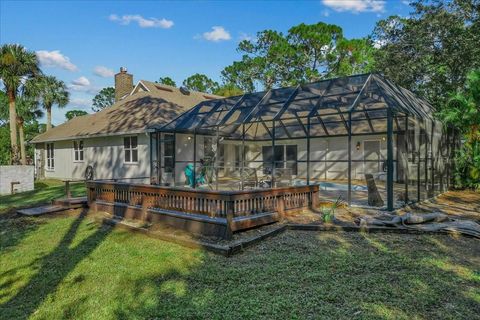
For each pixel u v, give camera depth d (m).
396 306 3.57
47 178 22.05
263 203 6.98
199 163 15.79
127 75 23.67
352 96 9.93
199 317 3.55
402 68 19.00
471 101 9.04
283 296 3.91
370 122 14.84
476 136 9.93
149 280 4.67
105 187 9.12
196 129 12.78
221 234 6.16
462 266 4.69
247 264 5.05
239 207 6.37
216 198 6.30
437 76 18.06
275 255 5.38
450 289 3.94
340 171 17.83
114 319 3.70
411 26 19.03
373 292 3.92
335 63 31.11
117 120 17.53
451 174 13.16
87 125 19.38
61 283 4.80
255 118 11.21
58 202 10.15
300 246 5.82
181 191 6.99
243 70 36.91
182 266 5.11
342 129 15.86
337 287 4.09
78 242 6.73
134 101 19.53
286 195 7.73
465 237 6.14
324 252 5.46
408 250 5.44
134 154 16.03
